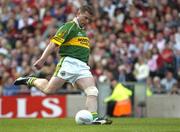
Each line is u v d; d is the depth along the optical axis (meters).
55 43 32.12
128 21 76.31
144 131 26.95
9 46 74.31
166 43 71.81
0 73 69.12
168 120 42.41
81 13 32.47
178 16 77.12
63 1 80.75
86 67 32.72
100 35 72.94
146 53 69.69
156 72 68.75
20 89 64.25
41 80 33.56
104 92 54.88
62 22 77.56
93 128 28.94
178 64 69.94
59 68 32.81
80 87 32.84
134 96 54.78
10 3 83.06
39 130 27.88
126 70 67.50
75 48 32.50
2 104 54.53
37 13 79.44
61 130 27.59
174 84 64.31
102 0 79.81
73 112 54.34
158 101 55.50
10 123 37.44
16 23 78.50
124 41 72.12
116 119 44.59
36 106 54.19
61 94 59.94
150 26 75.81
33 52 71.44
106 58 68.94
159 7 78.75
